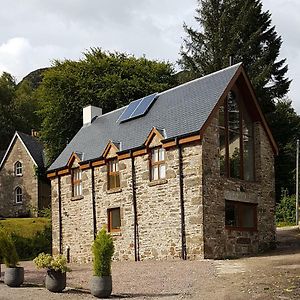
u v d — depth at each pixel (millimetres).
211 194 23062
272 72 45750
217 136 23922
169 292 14922
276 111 45812
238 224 24969
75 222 29219
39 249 34875
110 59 46531
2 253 17531
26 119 69750
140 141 25734
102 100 43906
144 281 17312
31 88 83000
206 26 47125
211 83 26031
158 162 24672
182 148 23469
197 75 45969
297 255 22641
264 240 26312
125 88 44031
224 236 23531
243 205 25484
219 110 25047
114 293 15297
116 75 44719
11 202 51938
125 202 26016
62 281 15891
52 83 44875
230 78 25156
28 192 51094
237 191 24922
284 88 46219
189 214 22844
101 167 27797
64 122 44438
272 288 14375
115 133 28984
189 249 22688
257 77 43156
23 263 28422
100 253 14945
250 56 45344
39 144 54062
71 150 31562
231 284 15414
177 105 26328
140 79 44938
